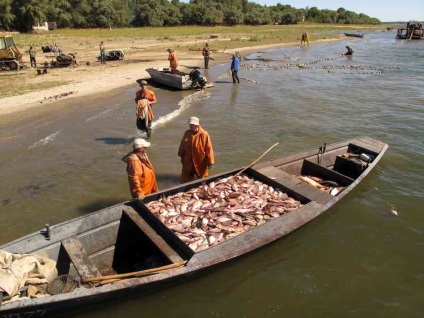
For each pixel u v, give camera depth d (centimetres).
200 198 815
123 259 759
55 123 1605
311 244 802
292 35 7344
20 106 1842
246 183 884
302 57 4116
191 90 2295
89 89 2209
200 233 698
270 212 772
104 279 572
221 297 662
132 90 2228
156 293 644
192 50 4375
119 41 5472
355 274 721
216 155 1274
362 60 3891
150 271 593
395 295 670
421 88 2377
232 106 1914
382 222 880
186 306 641
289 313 633
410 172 1139
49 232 663
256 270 725
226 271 714
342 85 2492
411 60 3888
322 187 930
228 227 717
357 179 912
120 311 621
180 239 653
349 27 11569
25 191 1032
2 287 523
